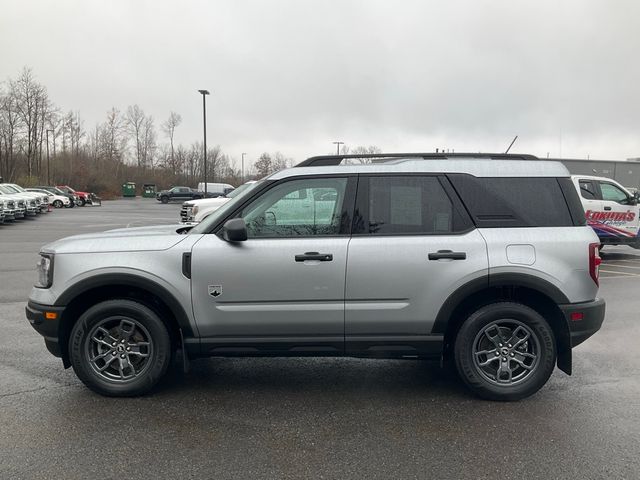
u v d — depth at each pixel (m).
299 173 4.23
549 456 3.29
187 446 3.43
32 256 13.45
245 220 4.20
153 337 4.19
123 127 89.56
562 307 4.10
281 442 3.49
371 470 3.12
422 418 3.88
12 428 3.68
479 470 3.12
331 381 4.69
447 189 4.21
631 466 3.17
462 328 4.16
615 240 12.83
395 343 4.18
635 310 7.51
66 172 75.75
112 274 4.08
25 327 6.39
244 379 4.73
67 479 3.01
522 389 4.16
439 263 4.08
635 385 4.58
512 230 4.15
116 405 4.10
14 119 66.88
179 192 60.84
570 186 4.28
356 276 4.08
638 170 36.28
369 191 4.20
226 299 4.11
